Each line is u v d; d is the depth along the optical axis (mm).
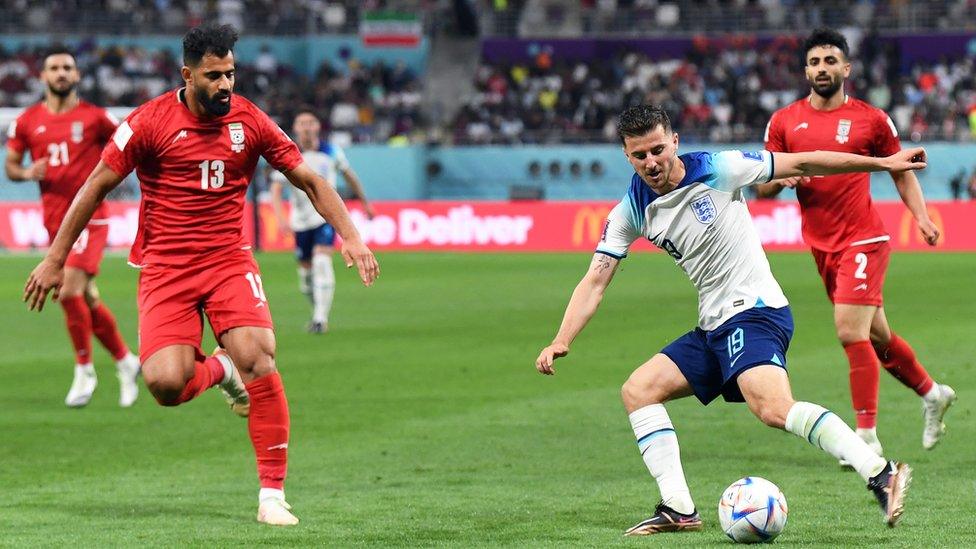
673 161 22281
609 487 27328
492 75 148000
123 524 23797
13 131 40062
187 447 33531
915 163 22141
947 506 24562
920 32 146875
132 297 75250
